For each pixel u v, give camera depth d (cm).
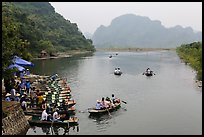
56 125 2725
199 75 6228
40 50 11844
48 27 18088
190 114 3356
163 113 3384
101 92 4662
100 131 2731
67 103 3331
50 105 3162
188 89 4966
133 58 12988
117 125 2911
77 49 17738
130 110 3494
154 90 4881
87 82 5719
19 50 2786
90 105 3716
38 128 2706
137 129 2814
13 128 2372
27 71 5534
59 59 11481
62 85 4731
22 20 12125
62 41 16725
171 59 12275
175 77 6506
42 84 4641
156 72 7519
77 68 8256
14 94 3088
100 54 16375
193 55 9912
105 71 7694
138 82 5775
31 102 3152
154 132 2738
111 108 3331
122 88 5056
